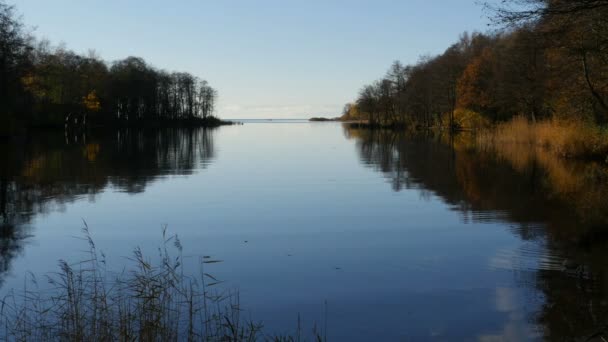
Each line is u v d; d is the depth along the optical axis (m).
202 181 19.17
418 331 6.07
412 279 7.85
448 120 68.31
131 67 82.88
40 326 6.05
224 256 9.23
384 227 11.42
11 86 42.44
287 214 12.98
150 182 18.91
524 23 10.30
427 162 26.12
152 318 5.94
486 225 11.37
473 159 27.27
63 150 33.19
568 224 11.09
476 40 65.19
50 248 9.85
